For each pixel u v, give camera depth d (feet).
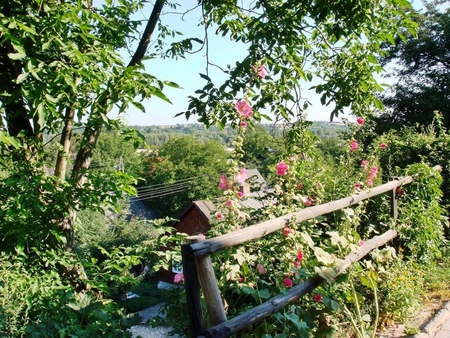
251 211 10.44
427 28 63.31
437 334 10.66
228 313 8.10
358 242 10.43
